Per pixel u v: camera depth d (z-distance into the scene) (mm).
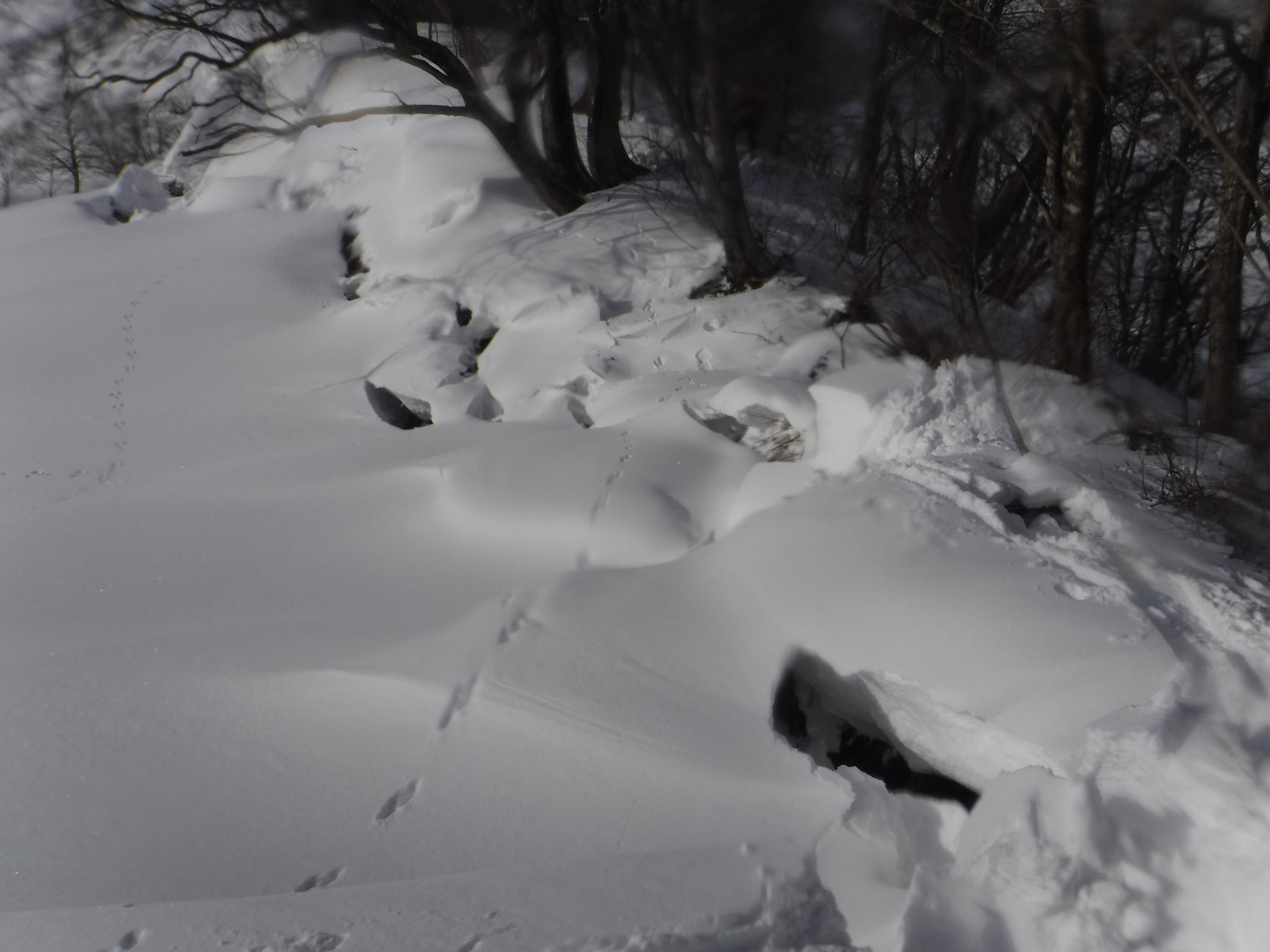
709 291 11641
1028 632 5555
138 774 5461
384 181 15656
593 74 14141
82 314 13258
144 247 15438
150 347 12555
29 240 16719
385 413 11398
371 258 14602
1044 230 11258
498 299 12102
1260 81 8508
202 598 7309
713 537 7566
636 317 11344
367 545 7828
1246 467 7363
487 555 7520
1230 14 8273
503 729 5570
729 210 11031
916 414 7859
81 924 4332
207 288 13938
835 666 5898
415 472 8578
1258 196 7621
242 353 12406
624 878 4504
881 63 12383
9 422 10859
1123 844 4156
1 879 4836
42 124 23438
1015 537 6379
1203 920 3848
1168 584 5895
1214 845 4008
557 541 7496
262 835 5043
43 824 5164
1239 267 9016
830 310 10766
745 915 4316
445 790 5258
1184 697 4902
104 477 9695
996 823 4418
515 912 4293
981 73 10164
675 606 6500
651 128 15945
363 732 5660
